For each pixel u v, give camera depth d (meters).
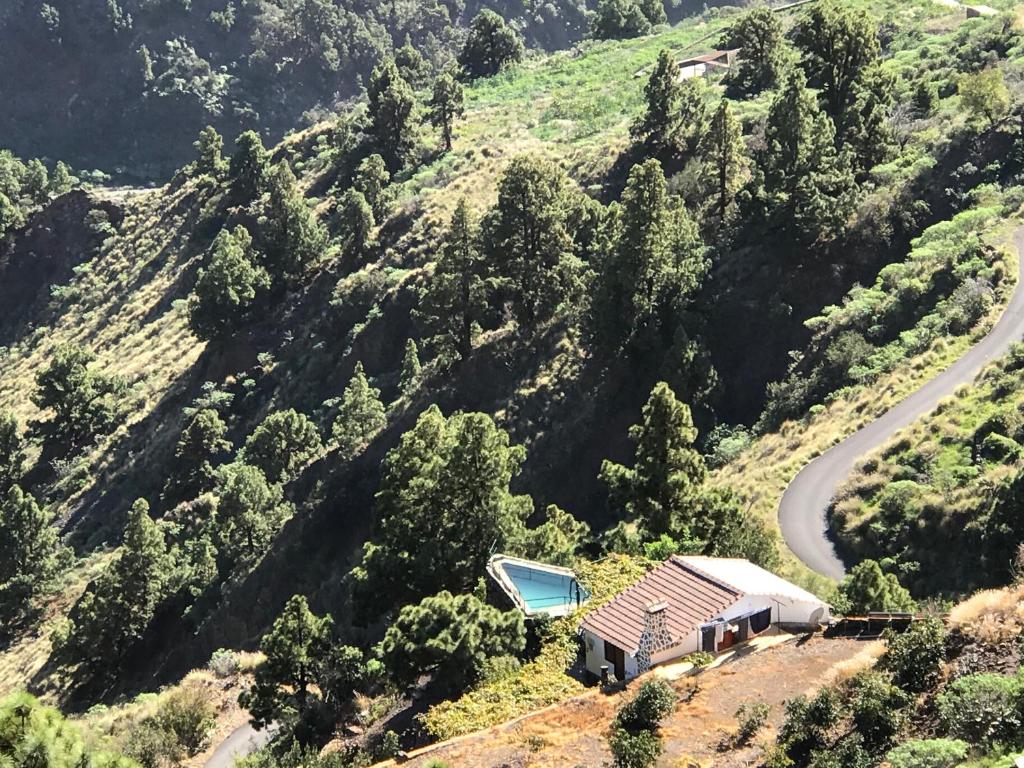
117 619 73.75
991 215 76.56
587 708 34.28
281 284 112.00
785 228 80.50
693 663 35.53
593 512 72.50
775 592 38.06
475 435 49.53
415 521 50.16
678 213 81.00
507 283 84.12
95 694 73.06
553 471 75.88
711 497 49.44
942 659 29.39
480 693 37.62
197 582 77.12
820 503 57.62
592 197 103.81
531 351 83.88
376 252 110.94
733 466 67.44
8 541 87.94
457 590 49.09
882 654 31.56
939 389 63.50
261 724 46.59
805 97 80.06
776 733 29.91
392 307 100.56
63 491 106.50
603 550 48.47
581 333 82.25
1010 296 69.31
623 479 51.03
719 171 88.38
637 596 38.59
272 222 112.94
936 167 82.69
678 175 93.94
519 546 49.47
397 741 36.38
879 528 53.03
